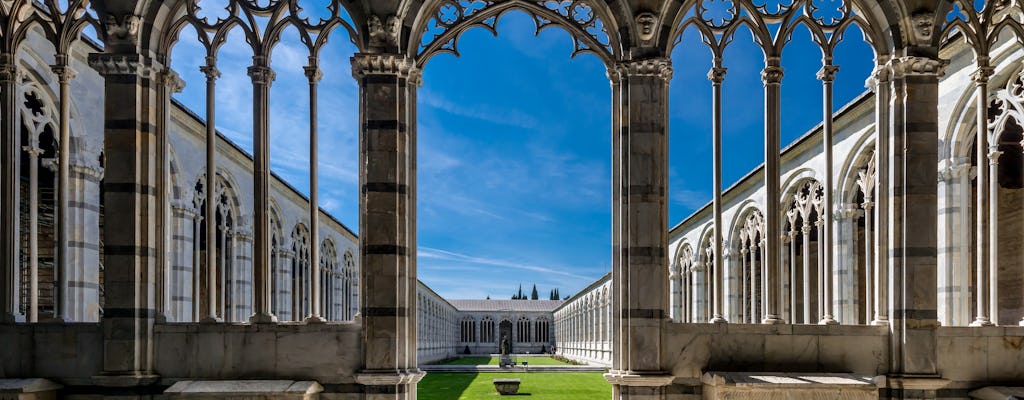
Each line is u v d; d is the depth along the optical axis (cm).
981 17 1348
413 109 1333
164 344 1273
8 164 1305
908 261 1259
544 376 4378
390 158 1262
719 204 1319
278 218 3469
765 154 1323
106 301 1247
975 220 2189
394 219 1259
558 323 11550
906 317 1250
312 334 1268
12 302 1304
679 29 1323
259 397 1191
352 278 5134
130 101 1262
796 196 2786
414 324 1322
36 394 1208
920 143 1268
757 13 1326
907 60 1271
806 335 1270
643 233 1255
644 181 1262
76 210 1938
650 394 1230
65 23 1316
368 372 1229
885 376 1257
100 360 1262
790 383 1166
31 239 1447
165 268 1311
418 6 1308
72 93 1911
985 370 1264
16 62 1327
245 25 1311
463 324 12394
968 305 1977
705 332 1266
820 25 1329
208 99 1308
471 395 2952
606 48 1336
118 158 1258
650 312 1245
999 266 2236
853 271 2502
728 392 1166
